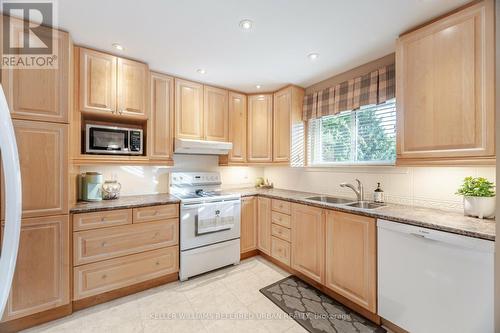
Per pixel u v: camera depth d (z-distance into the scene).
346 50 2.06
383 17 1.58
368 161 2.39
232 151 3.11
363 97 2.32
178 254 2.35
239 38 1.87
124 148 2.26
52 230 1.70
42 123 1.65
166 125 2.56
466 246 1.25
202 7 1.49
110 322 1.73
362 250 1.77
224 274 2.51
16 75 1.56
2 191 1.17
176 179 2.86
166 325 1.70
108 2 1.43
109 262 1.96
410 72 1.70
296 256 2.39
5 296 0.78
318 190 2.88
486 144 1.35
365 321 1.75
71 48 1.83
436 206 1.85
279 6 1.48
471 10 1.40
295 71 2.52
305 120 2.97
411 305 1.49
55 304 1.71
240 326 1.70
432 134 1.58
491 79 1.33
